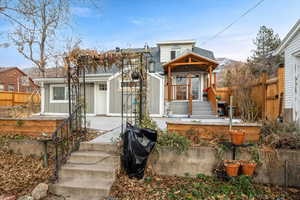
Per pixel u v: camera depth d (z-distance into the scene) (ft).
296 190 10.93
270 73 38.52
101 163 11.88
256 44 62.23
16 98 46.65
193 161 12.26
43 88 35.99
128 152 11.58
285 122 14.47
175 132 13.32
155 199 9.64
